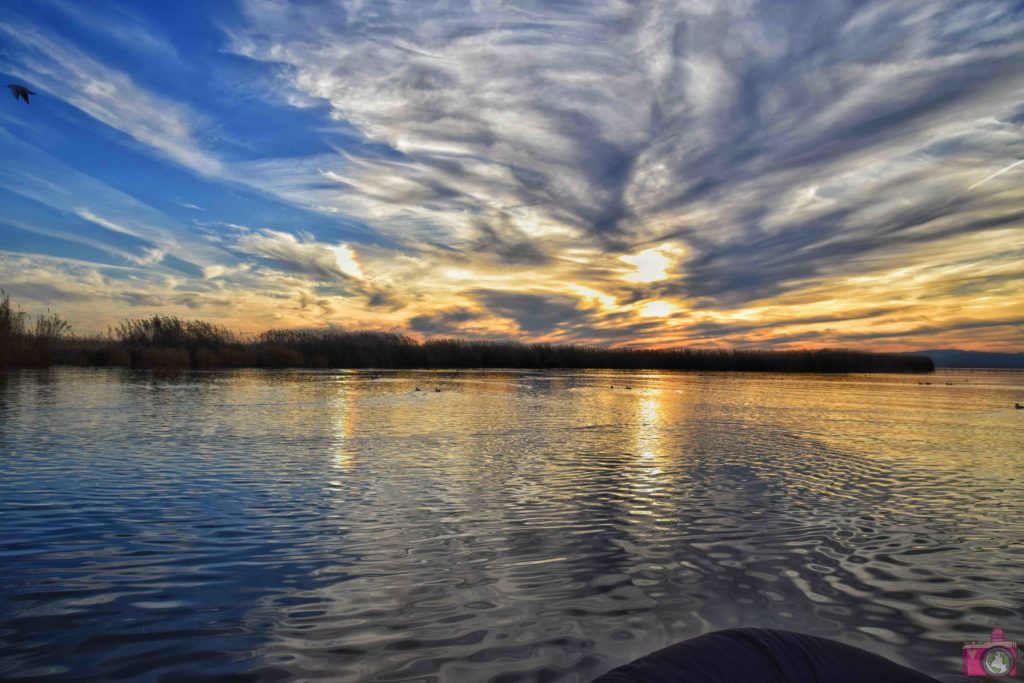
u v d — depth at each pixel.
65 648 4.48
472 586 5.80
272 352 70.19
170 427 17.36
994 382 64.81
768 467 12.38
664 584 5.90
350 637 4.70
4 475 10.70
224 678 4.07
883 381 62.56
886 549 7.08
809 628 4.99
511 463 12.52
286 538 7.24
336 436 16.19
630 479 10.99
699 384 50.44
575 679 4.10
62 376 42.06
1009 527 8.06
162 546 6.91
